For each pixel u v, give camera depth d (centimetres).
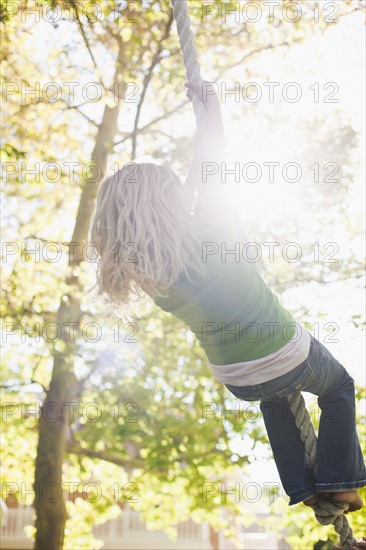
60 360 1003
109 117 1108
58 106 1032
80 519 1163
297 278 1030
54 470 1076
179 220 222
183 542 2072
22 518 2067
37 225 1153
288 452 261
